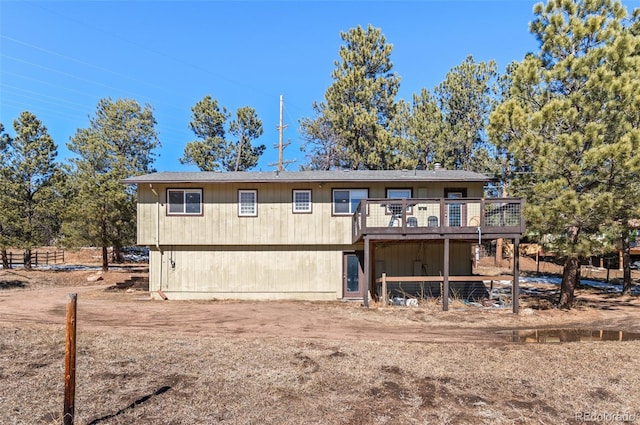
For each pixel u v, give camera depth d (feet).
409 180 56.65
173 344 29.81
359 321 41.19
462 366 25.12
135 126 129.90
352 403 19.43
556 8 48.78
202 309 48.85
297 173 63.46
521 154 45.03
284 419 17.70
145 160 133.90
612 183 44.04
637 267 106.63
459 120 107.24
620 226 45.09
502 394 20.76
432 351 28.60
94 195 89.81
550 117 43.57
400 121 105.40
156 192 59.62
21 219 89.81
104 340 30.68
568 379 22.98
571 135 42.55
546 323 40.96
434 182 58.39
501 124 46.32
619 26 47.78
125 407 18.66
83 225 90.02
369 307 49.42
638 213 42.63
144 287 72.79
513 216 47.19
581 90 45.11
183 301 57.36
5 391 20.27
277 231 59.67
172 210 59.77
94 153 110.22
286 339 31.94
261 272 59.98
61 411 17.99
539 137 43.98
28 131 94.38
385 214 56.85
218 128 129.39
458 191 58.65
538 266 99.40
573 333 36.24
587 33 46.78
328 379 22.54
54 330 34.22
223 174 63.16
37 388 20.76
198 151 122.31
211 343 30.30
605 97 43.37
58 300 56.49
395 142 95.09
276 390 20.93
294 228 59.67
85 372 23.29
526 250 109.09
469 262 58.85
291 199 59.98
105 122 130.00
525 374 23.75
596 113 43.47
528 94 49.55
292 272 59.98
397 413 18.40
